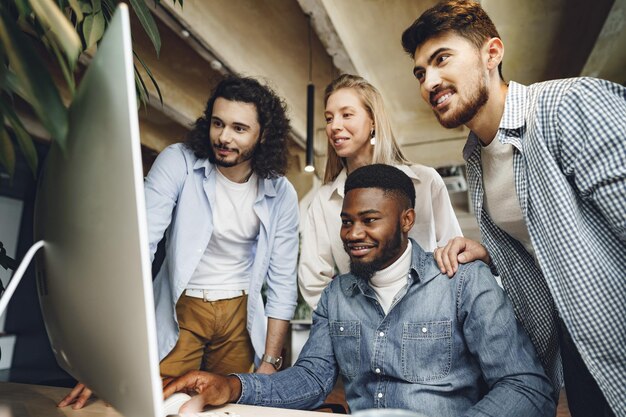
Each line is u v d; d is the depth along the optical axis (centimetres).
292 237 161
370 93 158
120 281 40
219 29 338
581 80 84
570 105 82
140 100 106
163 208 131
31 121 420
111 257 41
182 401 68
